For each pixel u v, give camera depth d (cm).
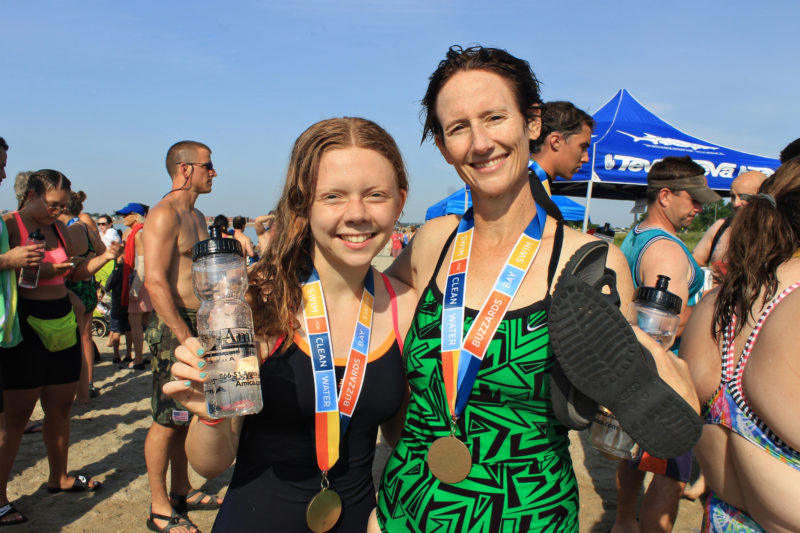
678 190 279
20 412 331
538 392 137
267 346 153
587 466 425
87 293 552
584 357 112
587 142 313
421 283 177
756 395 135
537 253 150
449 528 141
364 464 166
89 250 488
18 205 417
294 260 157
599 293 111
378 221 150
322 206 148
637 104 863
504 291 146
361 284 168
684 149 766
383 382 163
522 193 154
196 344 131
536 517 138
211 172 339
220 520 157
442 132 155
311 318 159
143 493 372
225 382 125
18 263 304
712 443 151
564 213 743
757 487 137
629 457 133
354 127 148
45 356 336
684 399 118
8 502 331
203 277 136
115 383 632
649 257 266
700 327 158
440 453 144
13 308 305
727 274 149
